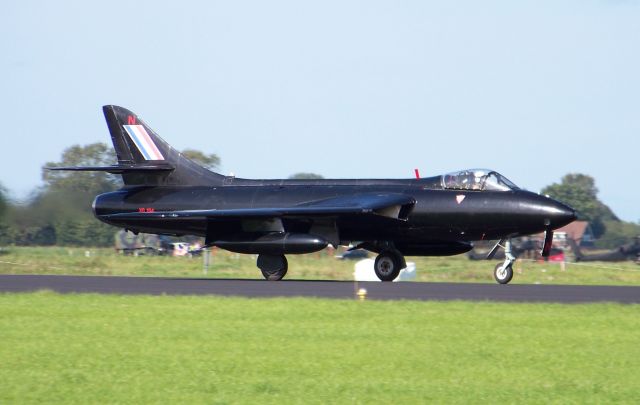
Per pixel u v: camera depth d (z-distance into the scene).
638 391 38.69
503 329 52.84
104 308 61.72
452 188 92.69
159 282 88.44
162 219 98.94
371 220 93.19
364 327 53.22
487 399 37.19
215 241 93.12
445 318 56.69
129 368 42.59
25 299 67.19
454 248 96.19
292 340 49.16
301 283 87.62
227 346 47.53
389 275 96.00
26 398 37.41
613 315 58.34
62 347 47.41
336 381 40.12
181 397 37.44
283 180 101.25
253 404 36.28
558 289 80.25
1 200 152.38
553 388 39.16
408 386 39.28
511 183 92.31
